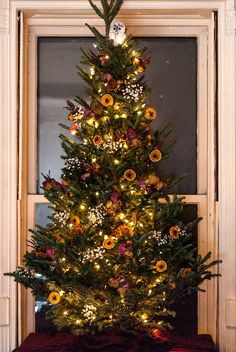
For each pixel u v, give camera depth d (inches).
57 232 91.1
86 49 109.1
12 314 102.8
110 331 94.9
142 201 90.2
